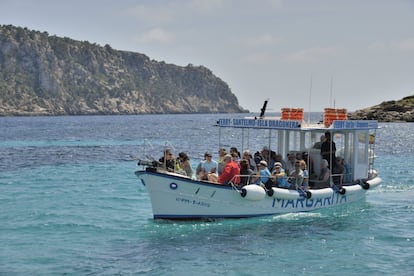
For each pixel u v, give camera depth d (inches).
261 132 3553.2
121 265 589.3
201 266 586.6
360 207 887.1
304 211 814.5
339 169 871.1
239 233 706.8
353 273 570.9
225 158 759.1
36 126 5334.6
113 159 1768.0
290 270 577.0
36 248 650.8
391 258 619.5
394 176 1304.1
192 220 735.1
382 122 4933.6
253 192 739.4
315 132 861.2
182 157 805.2
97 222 780.6
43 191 1072.8
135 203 935.0
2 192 1061.1
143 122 6668.3
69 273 565.3
